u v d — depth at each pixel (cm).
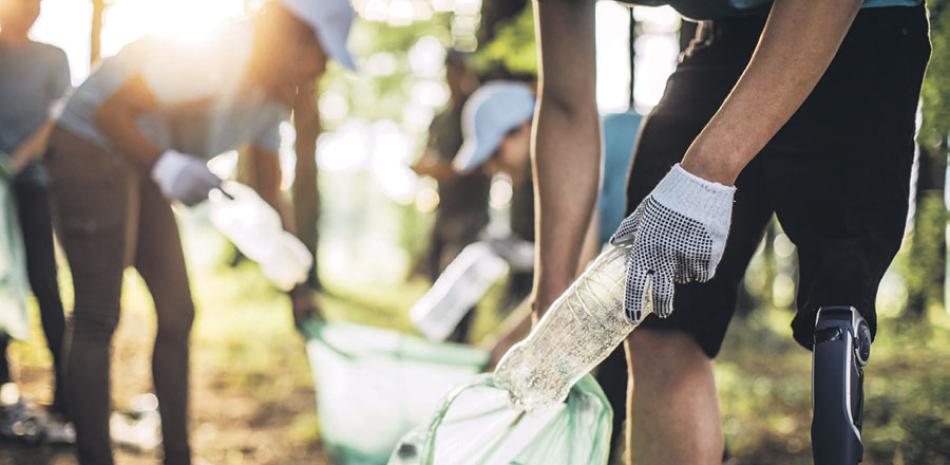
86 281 305
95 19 430
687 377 190
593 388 180
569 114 203
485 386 173
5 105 438
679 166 150
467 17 1108
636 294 149
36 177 450
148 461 408
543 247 203
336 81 1523
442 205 851
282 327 899
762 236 195
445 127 804
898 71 173
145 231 318
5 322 362
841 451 158
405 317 1055
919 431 448
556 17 201
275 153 353
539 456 177
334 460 321
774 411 554
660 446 190
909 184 178
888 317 872
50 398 516
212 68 300
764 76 153
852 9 152
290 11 301
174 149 312
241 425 507
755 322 937
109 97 295
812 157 176
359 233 4019
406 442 182
